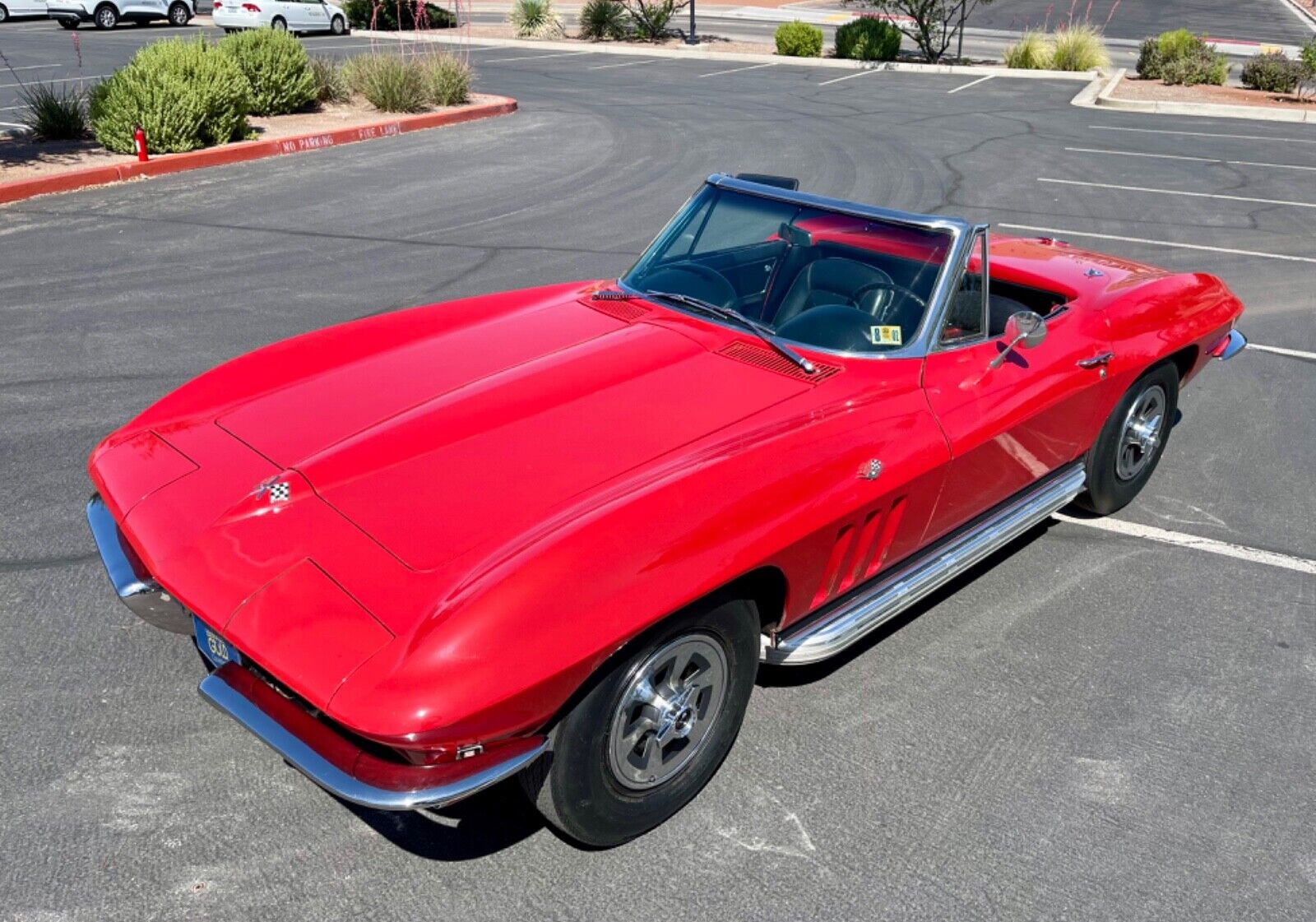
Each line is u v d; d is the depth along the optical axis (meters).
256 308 7.77
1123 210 12.16
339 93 17.42
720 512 3.00
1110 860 3.14
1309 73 23.30
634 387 3.53
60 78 19.88
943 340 3.93
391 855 3.01
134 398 6.03
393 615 2.60
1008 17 41.91
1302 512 5.44
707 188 4.48
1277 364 7.52
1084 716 3.79
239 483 3.11
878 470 3.44
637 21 31.80
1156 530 5.21
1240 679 4.06
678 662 3.03
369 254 9.34
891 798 3.34
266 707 2.75
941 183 13.25
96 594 4.15
